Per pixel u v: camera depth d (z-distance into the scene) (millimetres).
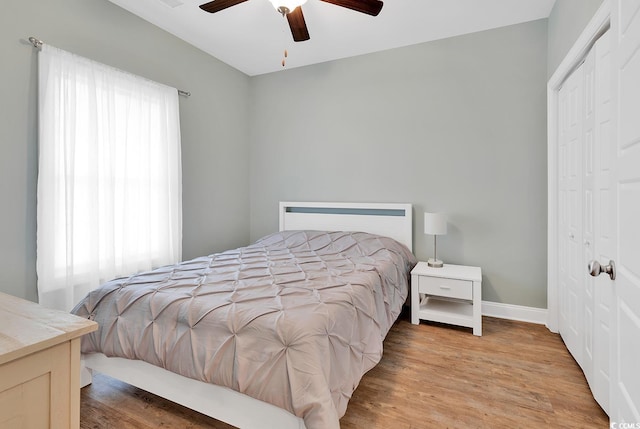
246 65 3678
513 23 2756
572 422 1532
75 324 893
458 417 1566
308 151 3703
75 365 872
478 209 2932
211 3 1973
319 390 1167
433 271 2705
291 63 3611
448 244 3057
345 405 1355
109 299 1707
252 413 1314
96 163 2266
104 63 2408
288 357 1233
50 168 2055
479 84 2902
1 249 1919
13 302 1062
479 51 2895
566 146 2266
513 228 2812
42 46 2020
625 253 911
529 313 2768
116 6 2490
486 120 2885
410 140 3186
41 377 804
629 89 879
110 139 2371
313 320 1343
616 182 976
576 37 1956
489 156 2881
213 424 1537
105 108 2355
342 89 3494
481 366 2043
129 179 2551
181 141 3088
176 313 1498
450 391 1778
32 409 787
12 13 1928
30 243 2043
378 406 1648
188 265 2277
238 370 1275
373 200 3375
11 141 1945
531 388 1805
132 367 1617
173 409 1648
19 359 757
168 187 2840
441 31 2893
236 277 1967
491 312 2893
